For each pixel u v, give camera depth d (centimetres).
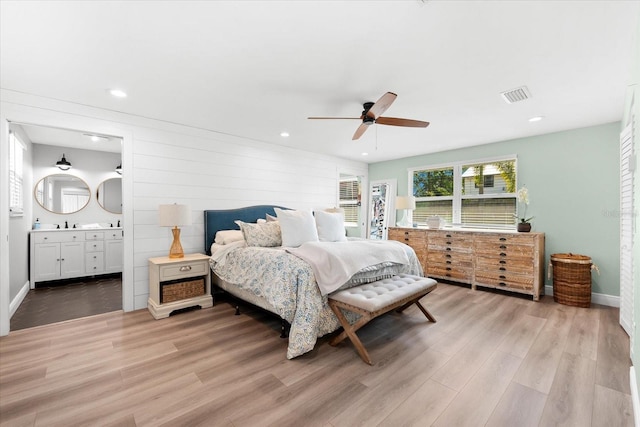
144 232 353
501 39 196
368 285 277
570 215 402
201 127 396
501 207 475
